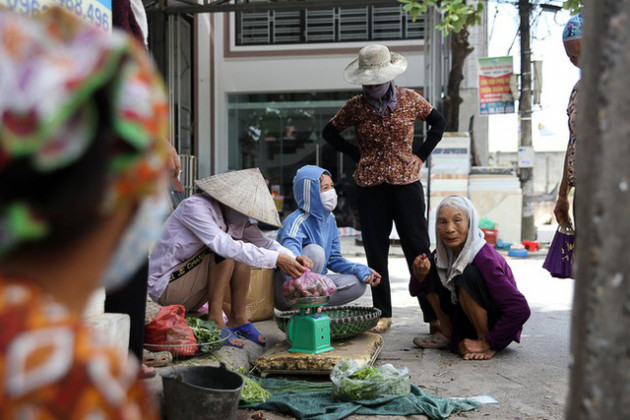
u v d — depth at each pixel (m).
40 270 0.76
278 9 11.80
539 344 4.80
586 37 1.31
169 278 4.20
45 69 0.71
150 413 0.80
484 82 11.98
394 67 4.93
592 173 1.23
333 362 3.77
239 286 4.33
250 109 14.48
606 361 1.20
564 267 4.33
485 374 4.00
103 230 0.78
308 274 3.99
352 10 13.90
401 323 5.55
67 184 0.71
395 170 5.02
